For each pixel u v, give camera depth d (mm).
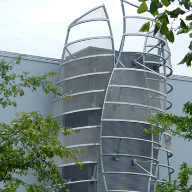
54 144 22453
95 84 41156
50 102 46281
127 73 40562
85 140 39438
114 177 37969
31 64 46719
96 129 39562
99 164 38750
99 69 41500
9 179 21562
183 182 31359
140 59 43500
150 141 39594
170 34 9398
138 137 39781
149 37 42906
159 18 9141
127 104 39469
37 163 22000
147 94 40750
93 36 42625
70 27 44312
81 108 41062
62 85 43781
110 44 41906
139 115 39969
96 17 42719
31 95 45562
